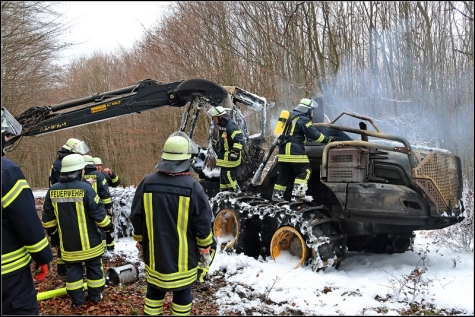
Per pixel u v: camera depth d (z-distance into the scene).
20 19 10.54
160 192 3.32
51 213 4.34
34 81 12.74
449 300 4.30
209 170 7.18
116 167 23.31
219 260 5.56
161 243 3.29
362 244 6.45
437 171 5.22
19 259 2.96
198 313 4.08
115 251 6.57
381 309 4.16
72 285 4.27
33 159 26.20
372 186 5.25
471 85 10.75
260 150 7.34
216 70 13.92
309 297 4.43
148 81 6.92
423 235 7.82
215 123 7.08
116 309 4.22
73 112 6.92
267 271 5.21
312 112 6.34
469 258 6.02
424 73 11.49
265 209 5.66
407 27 11.36
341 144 5.51
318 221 5.23
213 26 13.68
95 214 4.29
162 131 18.02
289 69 13.32
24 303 2.96
